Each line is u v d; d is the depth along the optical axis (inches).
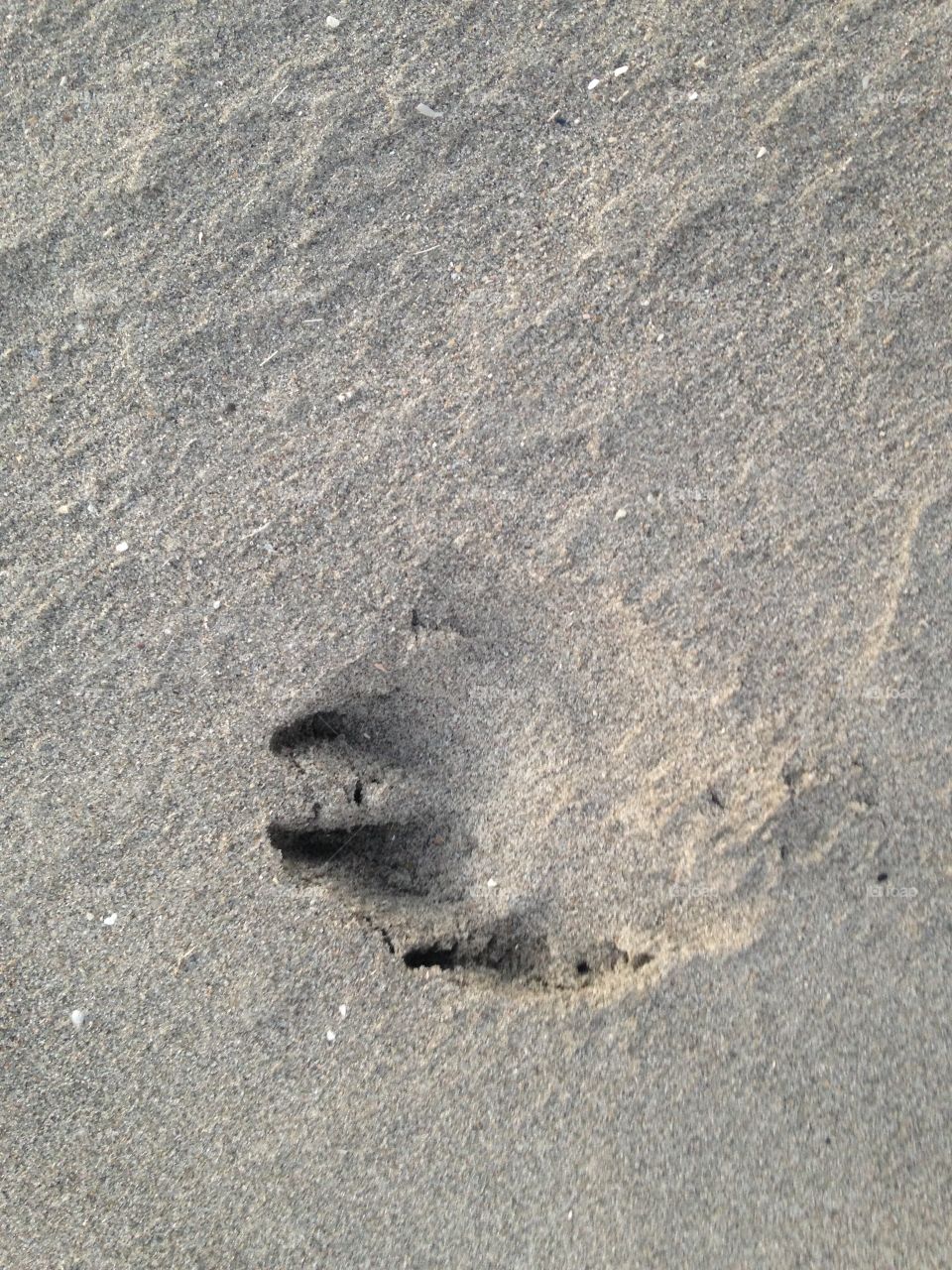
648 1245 11.8
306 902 12.0
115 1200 12.0
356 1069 12.0
